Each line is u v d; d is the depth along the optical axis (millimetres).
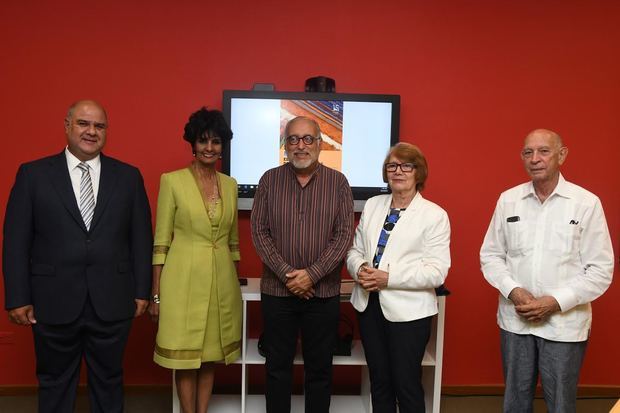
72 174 2031
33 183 1977
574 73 2877
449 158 2887
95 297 2012
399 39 2842
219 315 2205
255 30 2803
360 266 2062
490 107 2879
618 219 2910
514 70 2871
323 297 2086
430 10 2842
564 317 1926
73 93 2754
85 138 1963
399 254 2025
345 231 2100
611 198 2906
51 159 2027
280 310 2107
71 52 2744
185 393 2240
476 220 2912
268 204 2135
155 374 2896
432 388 2516
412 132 2873
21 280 1953
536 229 1997
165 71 2783
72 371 2109
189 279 2145
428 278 1986
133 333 2883
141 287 2127
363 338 2115
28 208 1973
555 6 2855
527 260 2004
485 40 2859
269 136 2725
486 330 2961
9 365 2850
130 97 2775
